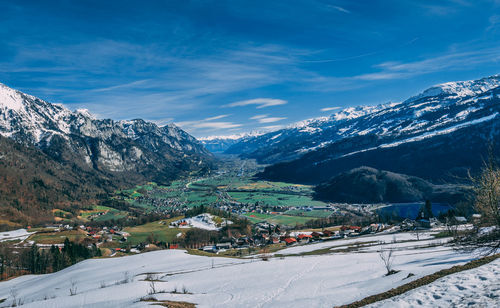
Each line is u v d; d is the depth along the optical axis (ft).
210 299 144.87
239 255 430.61
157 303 133.80
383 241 367.25
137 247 586.45
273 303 121.39
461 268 87.45
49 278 335.26
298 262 249.34
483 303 53.67
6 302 252.21
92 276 306.96
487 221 80.43
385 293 84.79
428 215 552.82
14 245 609.83
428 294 68.59
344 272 175.22
